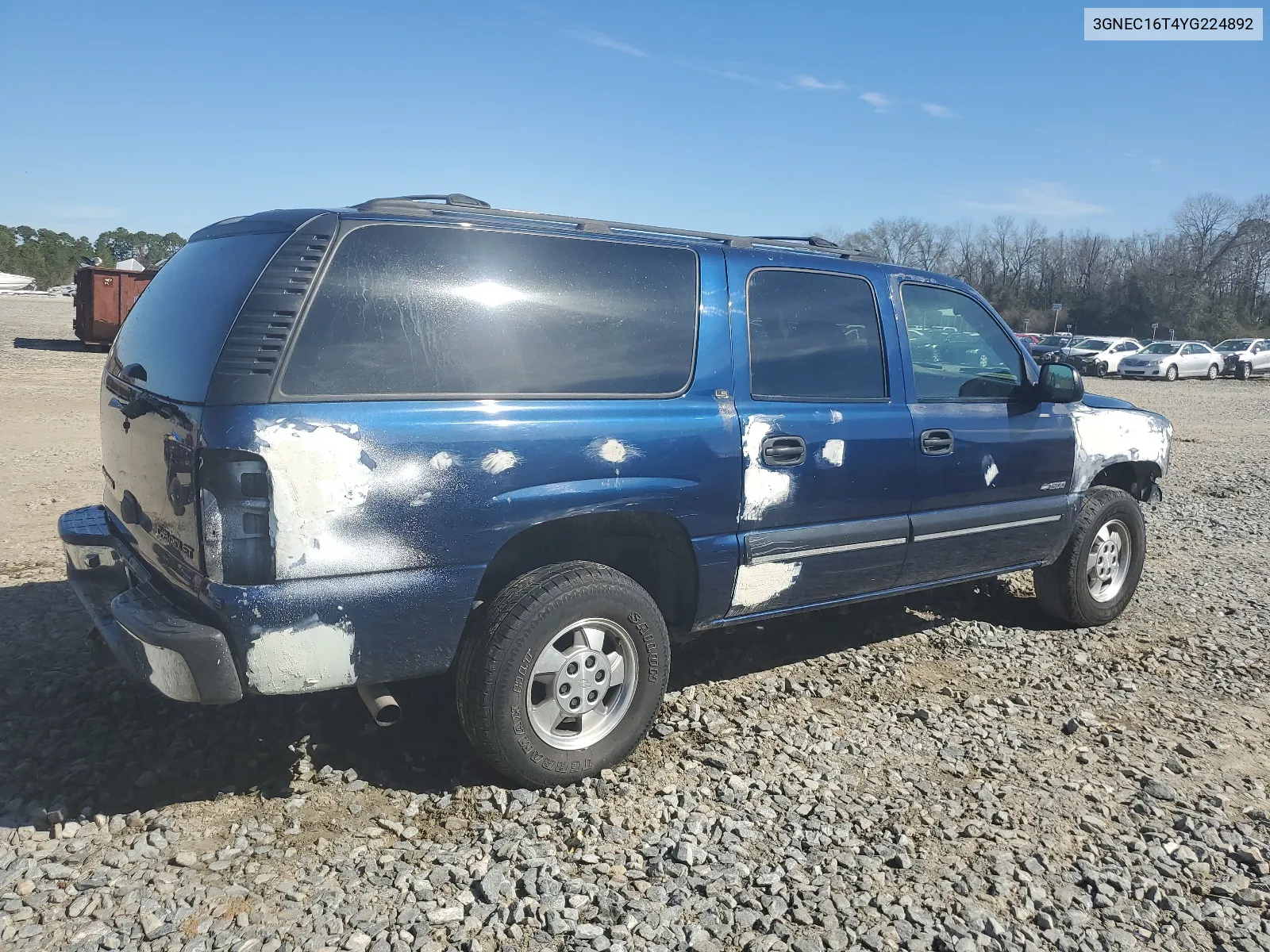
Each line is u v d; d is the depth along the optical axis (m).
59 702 3.98
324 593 2.95
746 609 4.05
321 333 2.98
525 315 3.38
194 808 3.24
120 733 3.73
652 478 3.57
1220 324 67.31
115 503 3.82
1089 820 3.45
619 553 3.92
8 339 27.73
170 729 3.78
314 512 2.91
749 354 3.94
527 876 2.91
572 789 3.47
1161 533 8.54
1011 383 5.05
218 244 3.46
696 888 2.93
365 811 3.27
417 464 3.06
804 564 4.13
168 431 3.02
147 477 3.27
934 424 4.54
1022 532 5.07
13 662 4.39
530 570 3.55
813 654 5.02
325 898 2.78
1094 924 2.87
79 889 2.76
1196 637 5.60
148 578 3.37
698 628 3.96
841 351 4.30
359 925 2.67
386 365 3.08
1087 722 4.29
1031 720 4.32
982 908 2.90
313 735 3.78
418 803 3.33
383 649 3.11
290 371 2.92
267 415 2.86
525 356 3.36
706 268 3.89
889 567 4.49
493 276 3.34
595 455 3.42
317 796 3.35
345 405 2.98
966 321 4.91
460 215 3.43
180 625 2.92
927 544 4.59
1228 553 7.83
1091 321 73.38
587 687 3.50
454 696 3.87
